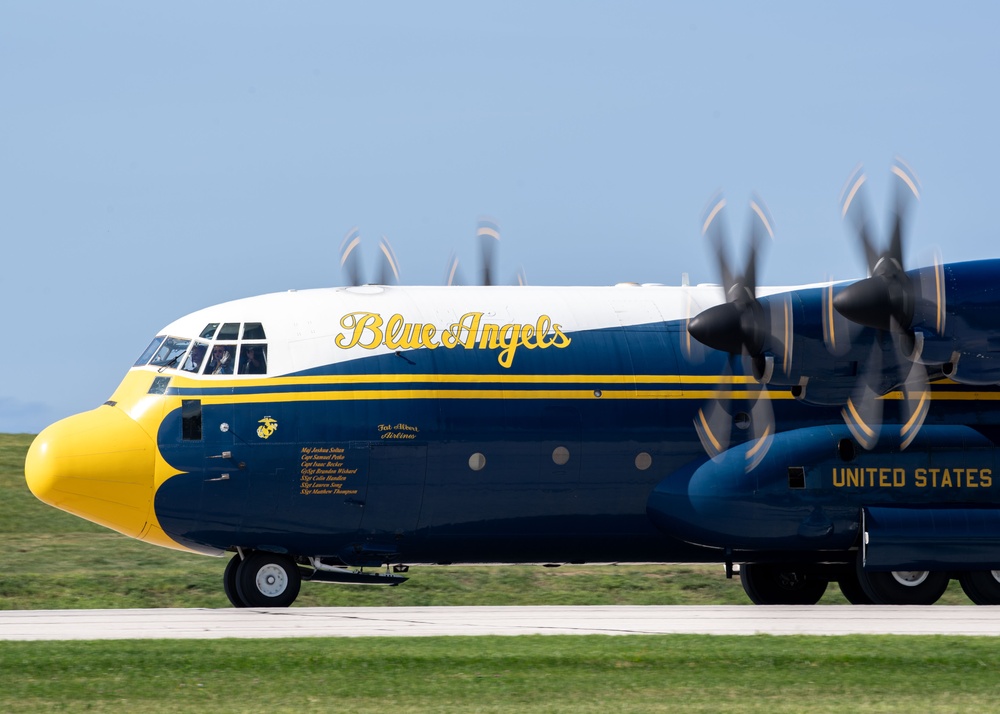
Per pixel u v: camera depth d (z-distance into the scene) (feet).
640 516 242.99
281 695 145.59
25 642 173.58
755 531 240.53
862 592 274.16
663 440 241.96
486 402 236.84
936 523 240.73
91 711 139.13
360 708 140.15
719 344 224.33
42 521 413.39
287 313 239.09
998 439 246.88
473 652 166.50
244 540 234.79
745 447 241.96
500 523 238.89
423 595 327.26
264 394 231.91
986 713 139.85
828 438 242.78
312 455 230.89
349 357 235.20
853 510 242.37
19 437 560.20
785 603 274.57
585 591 334.03
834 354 225.76
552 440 238.48
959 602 327.26
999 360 219.61
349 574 244.22
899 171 218.38
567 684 150.82
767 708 140.97
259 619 209.56
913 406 233.35
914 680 154.20
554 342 242.58
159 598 322.55
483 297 247.09
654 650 168.66
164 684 149.89
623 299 252.42
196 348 236.22
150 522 232.94
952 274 218.59
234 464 230.07
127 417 233.35
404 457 233.14
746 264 223.92
